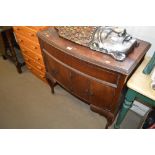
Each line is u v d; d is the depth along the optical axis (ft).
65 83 5.50
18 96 7.13
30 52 6.70
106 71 3.89
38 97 7.04
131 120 6.06
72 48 4.38
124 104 4.64
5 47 7.86
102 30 4.50
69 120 6.13
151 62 4.03
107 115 4.98
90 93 4.78
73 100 6.88
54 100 6.89
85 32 4.76
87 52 4.22
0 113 6.48
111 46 4.11
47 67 5.97
